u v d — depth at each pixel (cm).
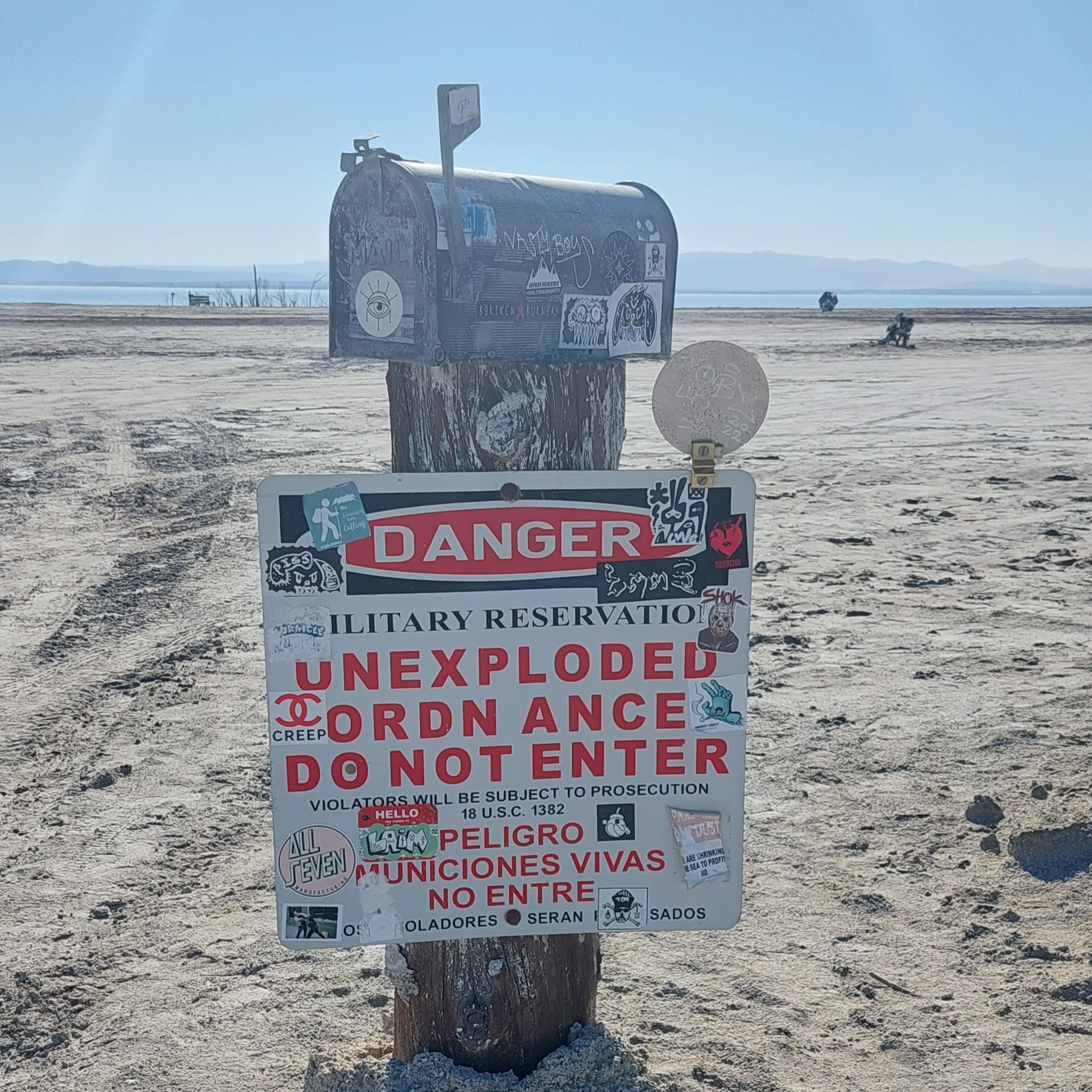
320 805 260
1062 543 1041
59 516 1155
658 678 260
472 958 280
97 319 4447
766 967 384
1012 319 5666
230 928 416
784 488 1319
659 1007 362
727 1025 352
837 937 402
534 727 260
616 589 255
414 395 258
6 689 680
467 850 265
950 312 6612
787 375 2694
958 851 461
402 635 253
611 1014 358
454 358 234
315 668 253
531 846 267
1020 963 382
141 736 605
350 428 1706
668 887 271
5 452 1488
